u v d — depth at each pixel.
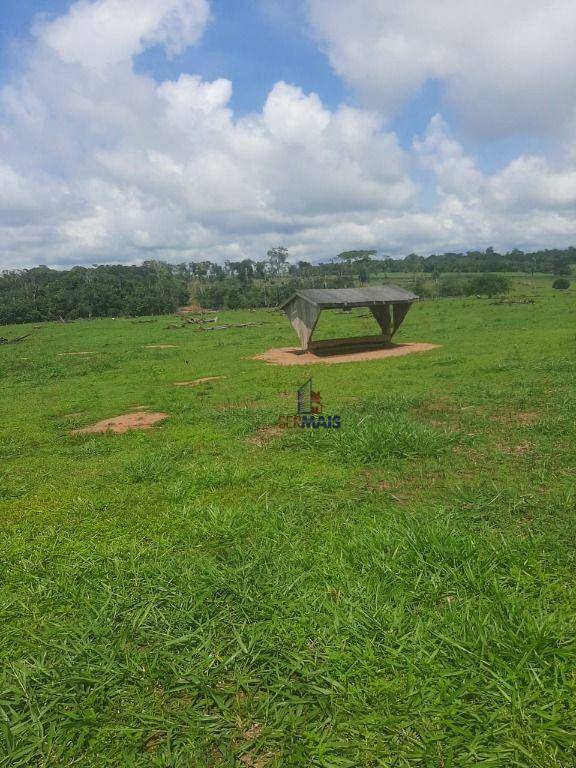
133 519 4.78
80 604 3.45
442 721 2.37
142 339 28.03
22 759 2.31
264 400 10.25
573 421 7.16
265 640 2.95
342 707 2.48
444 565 3.61
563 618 2.96
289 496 5.18
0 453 7.40
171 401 10.77
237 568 3.71
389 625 3.00
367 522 4.45
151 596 3.45
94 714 2.51
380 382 11.41
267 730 2.36
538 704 2.43
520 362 12.73
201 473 5.83
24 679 2.74
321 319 35.72
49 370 17.20
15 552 4.20
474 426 7.39
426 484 5.35
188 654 2.88
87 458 6.98
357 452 6.24
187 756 2.29
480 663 2.66
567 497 4.70
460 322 27.39
